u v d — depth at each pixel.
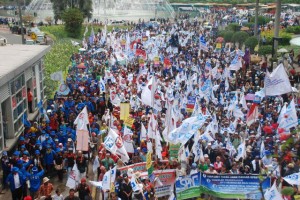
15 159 18.41
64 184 19.80
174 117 21.38
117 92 29.47
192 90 29.52
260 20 78.56
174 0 143.62
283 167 15.38
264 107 25.94
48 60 41.62
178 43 56.22
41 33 68.06
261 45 55.69
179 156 17.97
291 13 100.94
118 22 101.00
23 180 17.30
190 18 110.88
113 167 16.81
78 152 19.30
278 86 21.33
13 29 76.38
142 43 54.72
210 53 48.84
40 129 22.25
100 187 17.02
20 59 25.62
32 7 107.06
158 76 34.09
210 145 19.38
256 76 35.22
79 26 77.88
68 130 22.09
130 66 41.50
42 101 29.84
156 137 19.11
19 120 23.98
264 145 19.45
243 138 20.16
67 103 27.03
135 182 15.80
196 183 15.32
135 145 21.53
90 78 36.16
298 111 24.77
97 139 22.72
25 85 25.67
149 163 16.55
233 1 135.75
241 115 23.83
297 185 14.55
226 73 34.09
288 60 44.38
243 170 17.91
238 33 57.84
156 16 112.62
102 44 56.88
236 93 24.92
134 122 22.88
